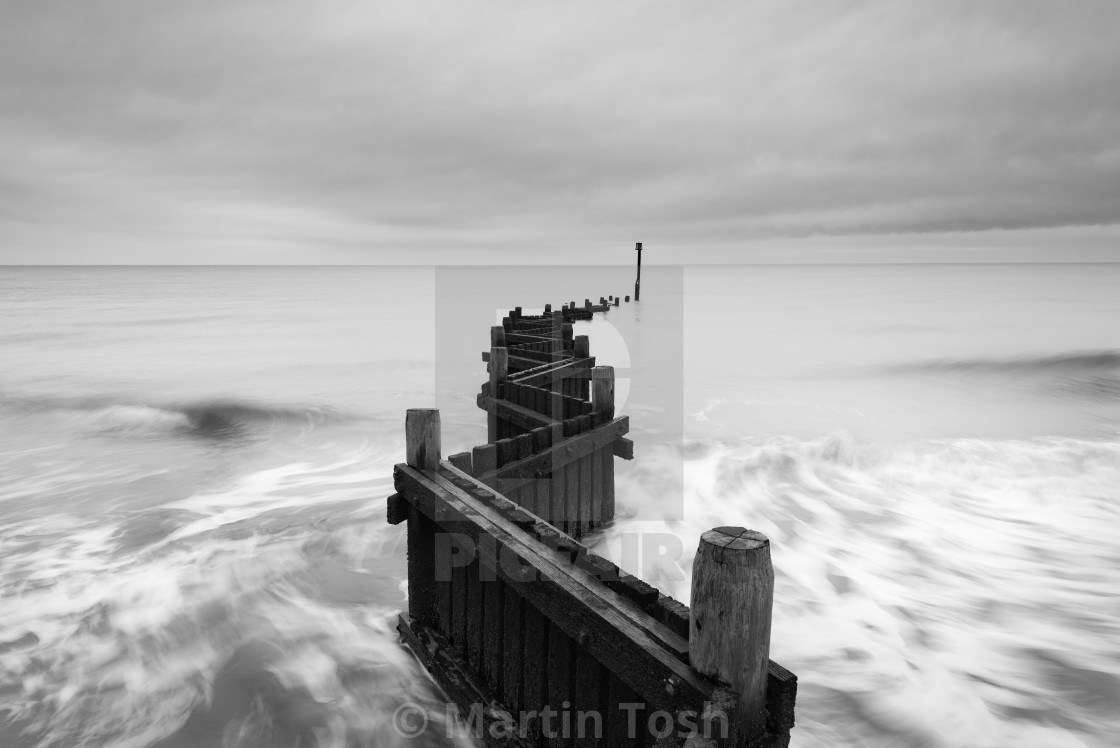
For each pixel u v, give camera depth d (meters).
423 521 4.60
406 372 23.34
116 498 10.17
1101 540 8.49
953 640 6.14
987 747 4.80
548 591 3.20
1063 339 31.80
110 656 5.71
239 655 5.69
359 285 105.25
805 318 44.78
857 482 10.84
